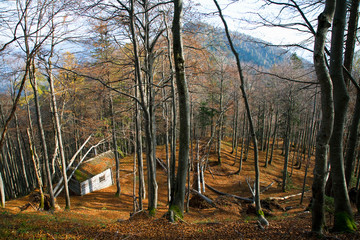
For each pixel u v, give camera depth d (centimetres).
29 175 2855
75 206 1745
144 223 753
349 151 941
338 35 573
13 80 1797
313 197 542
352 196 1094
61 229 713
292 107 2391
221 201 1656
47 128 2311
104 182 2319
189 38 1237
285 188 2344
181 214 780
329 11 490
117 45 1286
